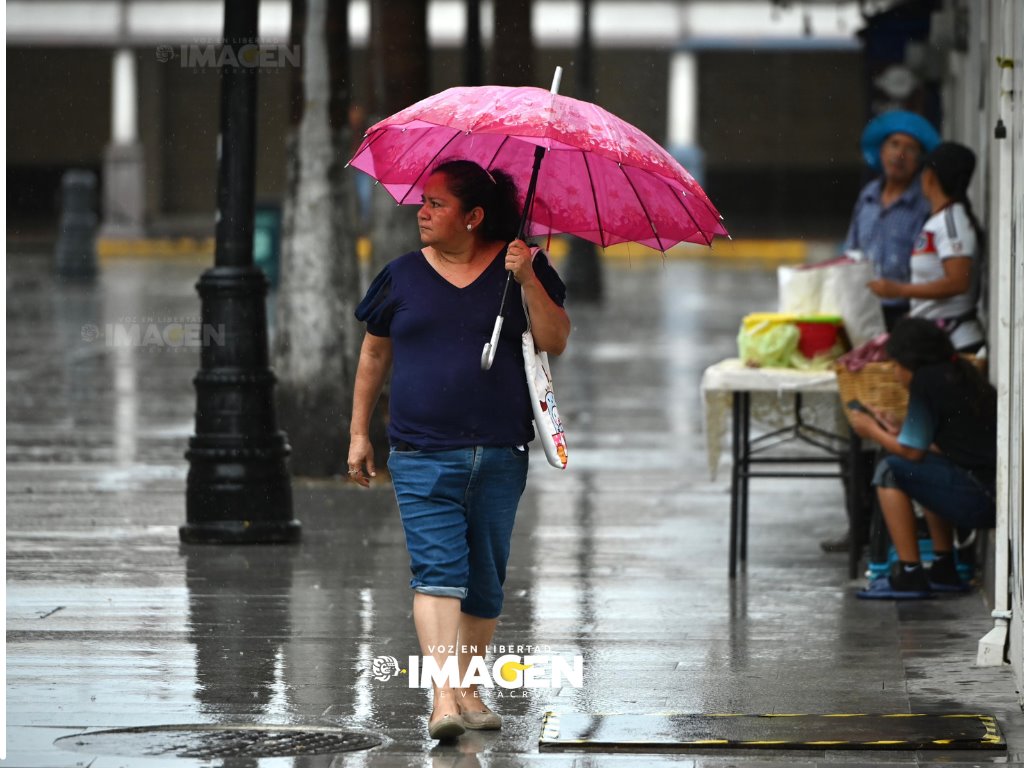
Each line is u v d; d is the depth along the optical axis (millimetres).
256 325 33312
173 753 19250
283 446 33562
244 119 32812
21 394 57594
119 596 28172
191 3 150625
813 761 19172
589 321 86938
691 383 62656
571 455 46031
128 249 141000
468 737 20125
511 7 65562
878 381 28906
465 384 19594
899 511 28328
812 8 151125
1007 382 23875
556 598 28469
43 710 21094
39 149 153875
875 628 26266
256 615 26844
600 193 20625
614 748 19562
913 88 45906
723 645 25094
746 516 31625
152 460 44094
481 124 18688
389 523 35750
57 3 150625
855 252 32844
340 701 21672
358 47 135125
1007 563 23766
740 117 157500
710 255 141750
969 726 20312
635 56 155625
